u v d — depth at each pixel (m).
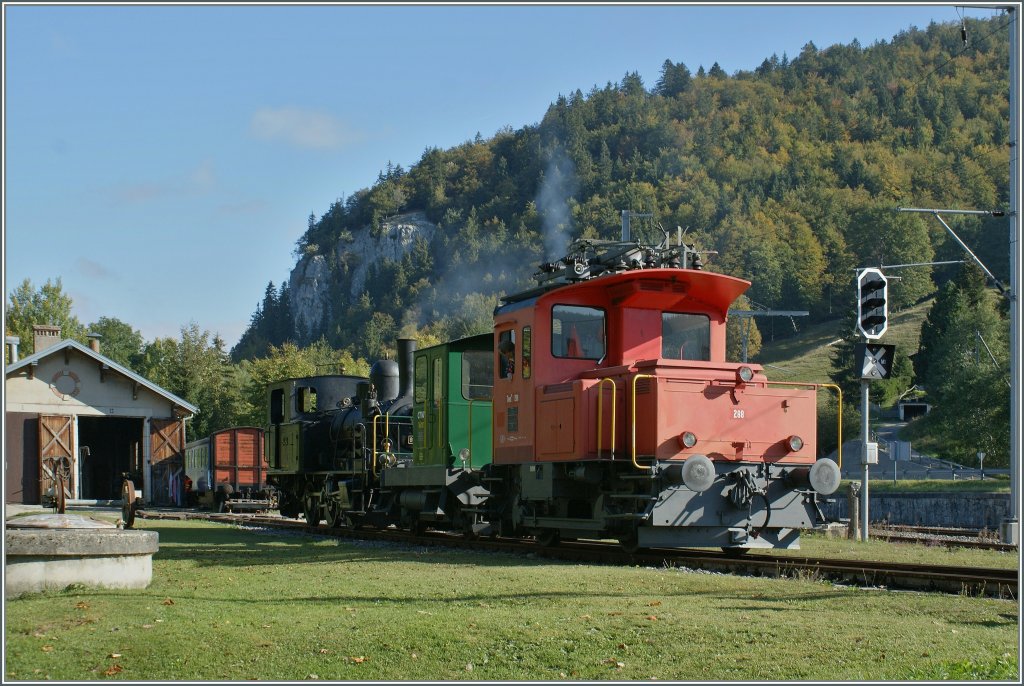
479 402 20.67
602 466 15.90
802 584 12.25
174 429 45.38
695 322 17.28
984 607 10.41
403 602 10.80
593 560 16.05
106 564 11.57
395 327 195.88
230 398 72.31
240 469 42.12
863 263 154.38
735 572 14.24
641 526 15.15
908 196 187.38
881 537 21.81
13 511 25.08
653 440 15.02
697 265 17.69
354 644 8.62
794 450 15.72
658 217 172.38
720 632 8.98
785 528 15.71
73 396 42.88
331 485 25.59
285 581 12.73
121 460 51.69
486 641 8.72
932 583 12.22
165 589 11.84
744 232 155.38
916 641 8.68
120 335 104.75
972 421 65.88
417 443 21.73
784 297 152.75
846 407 90.44
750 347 111.31
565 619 9.55
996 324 94.38
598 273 17.53
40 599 10.65
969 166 194.25
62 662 8.07
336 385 29.25
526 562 15.11
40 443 41.53
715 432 15.30
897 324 134.12
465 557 16.14
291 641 8.72
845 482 64.56
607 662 8.11
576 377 17.02
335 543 20.12
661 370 15.24
